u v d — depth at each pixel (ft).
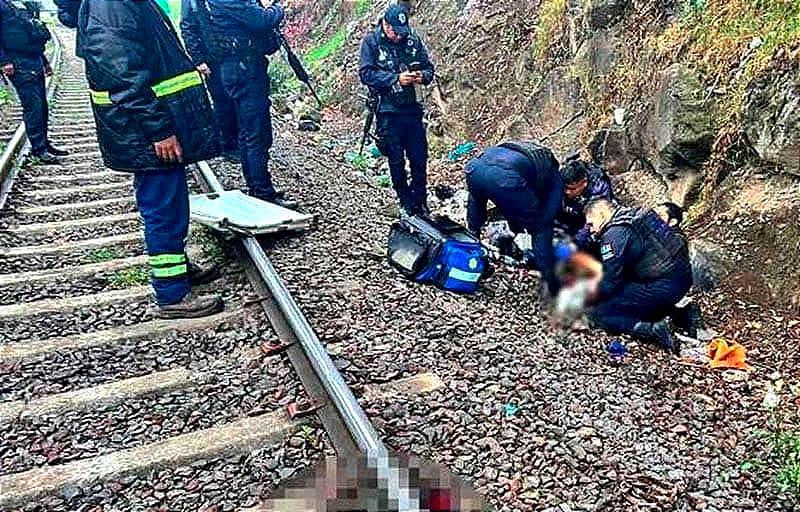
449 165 29.17
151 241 15.61
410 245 18.44
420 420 12.38
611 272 16.03
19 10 27.22
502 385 13.44
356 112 38.96
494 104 29.91
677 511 10.48
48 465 11.49
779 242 17.06
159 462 11.45
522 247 19.85
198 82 15.44
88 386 13.53
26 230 21.27
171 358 14.44
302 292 17.16
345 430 11.85
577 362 14.60
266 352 14.21
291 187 26.12
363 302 16.80
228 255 19.04
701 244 18.28
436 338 15.25
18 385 13.56
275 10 21.85
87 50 14.47
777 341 15.64
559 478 11.07
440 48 34.50
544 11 28.19
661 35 22.09
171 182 15.46
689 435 12.34
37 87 28.17
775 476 11.31
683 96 19.79
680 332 16.22
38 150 28.71
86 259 19.21
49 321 15.89
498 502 10.52
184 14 24.40
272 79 46.91
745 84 18.57
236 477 11.23
